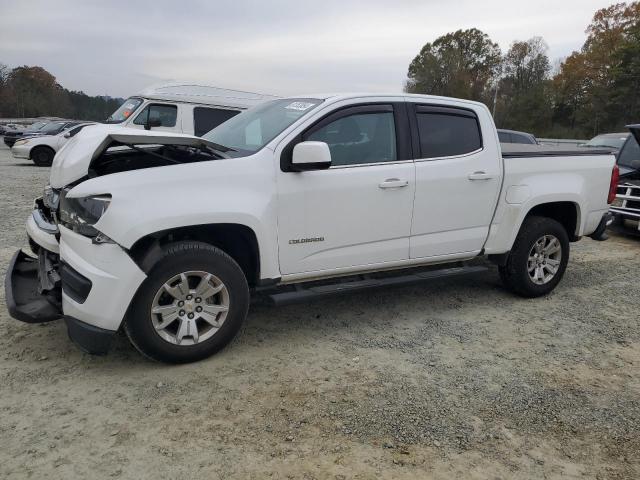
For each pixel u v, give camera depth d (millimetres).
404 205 4359
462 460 2754
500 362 3885
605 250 7656
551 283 5312
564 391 3484
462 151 4688
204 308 3654
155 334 3492
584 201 5332
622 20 51500
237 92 12086
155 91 11383
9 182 13180
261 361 3795
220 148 3930
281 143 3875
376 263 4371
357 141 4215
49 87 89250
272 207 3797
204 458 2707
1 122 57562
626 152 9562
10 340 3986
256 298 4102
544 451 2854
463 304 5113
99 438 2842
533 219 5152
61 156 4004
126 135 3588
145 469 2613
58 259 3932
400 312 4863
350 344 4133
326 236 4070
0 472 2555
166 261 3447
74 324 3371
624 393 3480
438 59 62969
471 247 4836
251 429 2965
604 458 2814
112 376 3502
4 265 5746
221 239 3949
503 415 3182
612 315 4914
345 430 2979
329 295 4141
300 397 3316
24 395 3242
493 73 68250
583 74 52719
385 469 2662
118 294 3309
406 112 4445
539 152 5199
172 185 3467
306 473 2615
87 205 3326
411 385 3502
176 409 3139
